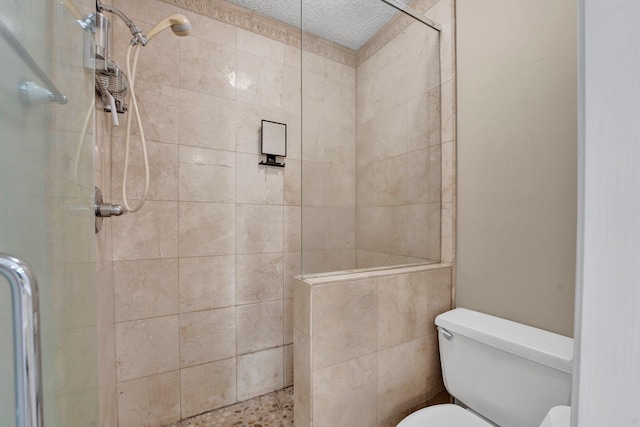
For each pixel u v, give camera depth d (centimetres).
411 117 140
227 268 163
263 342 174
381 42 137
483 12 116
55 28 44
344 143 132
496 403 95
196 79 155
